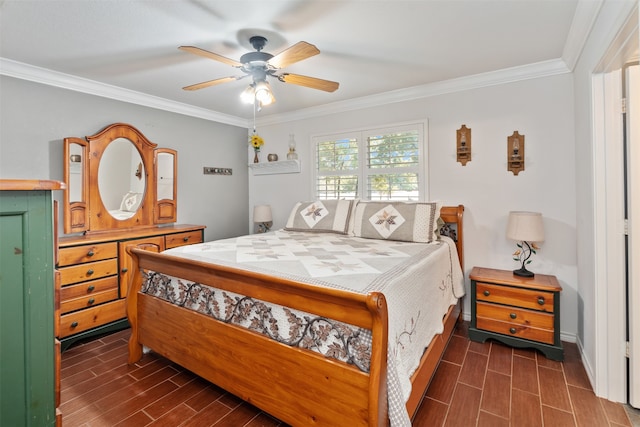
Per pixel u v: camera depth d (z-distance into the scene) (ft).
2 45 7.37
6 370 2.32
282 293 5.04
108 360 7.82
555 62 8.43
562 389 6.52
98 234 9.82
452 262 8.99
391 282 5.12
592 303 6.58
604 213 6.19
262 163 14.35
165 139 12.01
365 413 4.23
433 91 10.29
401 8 6.02
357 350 4.41
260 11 6.07
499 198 9.46
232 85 10.19
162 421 5.70
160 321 7.07
